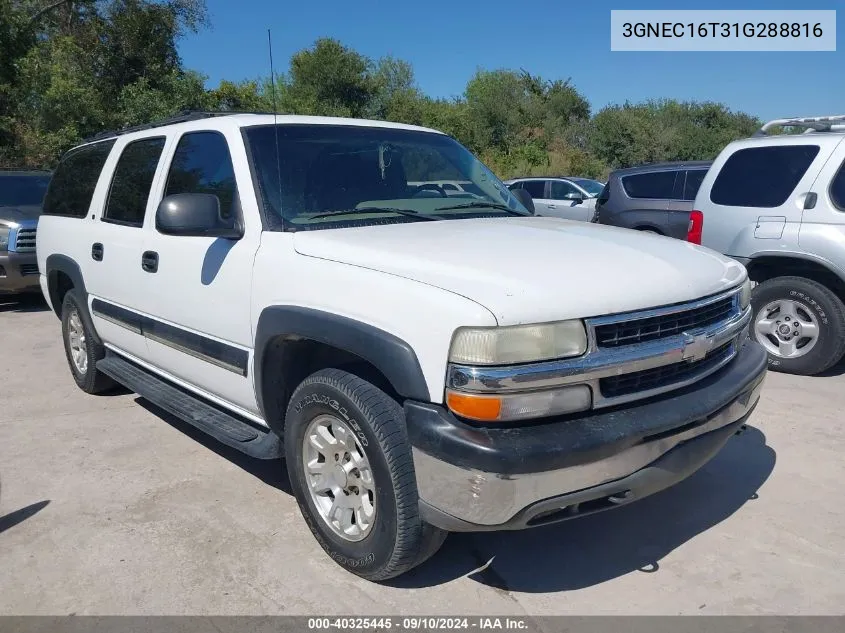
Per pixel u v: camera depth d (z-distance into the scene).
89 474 4.19
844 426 4.77
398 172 4.01
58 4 25.78
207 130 3.97
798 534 3.44
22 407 5.40
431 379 2.56
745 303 3.41
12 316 9.02
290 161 3.66
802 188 5.79
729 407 3.04
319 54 35.81
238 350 3.51
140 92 23.98
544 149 38.59
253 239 3.41
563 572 3.17
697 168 9.57
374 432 2.80
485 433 2.50
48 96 21.50
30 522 3.63
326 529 3.19
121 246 4.47
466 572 3.17
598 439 2.55
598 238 3.34
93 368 5.36
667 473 2.79
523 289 2.57
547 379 2.51
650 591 3.02
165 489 3.99
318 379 3.04
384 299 2.73
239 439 3.64
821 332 5.72
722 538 3.42
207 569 3.20
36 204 9.95
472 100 43.91
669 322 2.82
